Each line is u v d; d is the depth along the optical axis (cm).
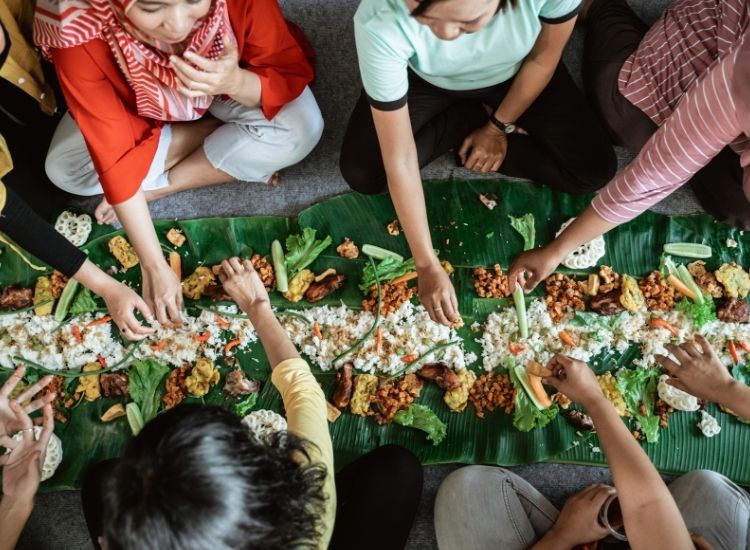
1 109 143
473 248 165
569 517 141
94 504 132
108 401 158
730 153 149
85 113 125
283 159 160
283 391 118
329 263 164
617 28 158
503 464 155
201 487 70
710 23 139
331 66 179
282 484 77
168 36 111
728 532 138
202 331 160
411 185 130
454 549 145
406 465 137
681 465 155
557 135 154
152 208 171
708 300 161
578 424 154
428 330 159
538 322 160
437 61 131
